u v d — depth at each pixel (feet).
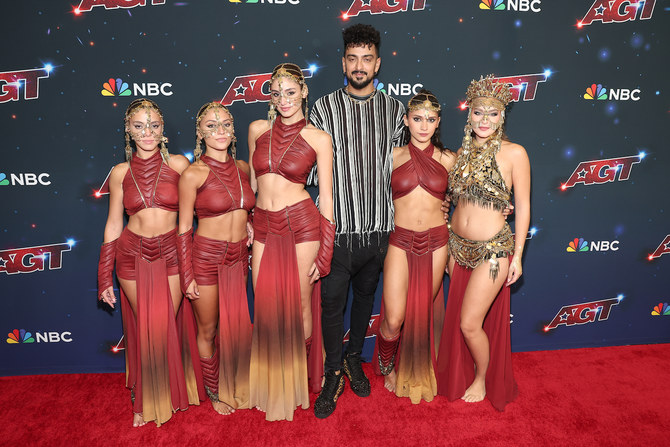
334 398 8.62
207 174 7.64
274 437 7.84
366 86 8.06
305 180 7.93
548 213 10.31
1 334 9.77
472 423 8.17
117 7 8.59
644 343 11.09
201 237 7.93
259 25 8.85
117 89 8.90
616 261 10.74
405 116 8.26
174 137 9.13
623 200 10.43
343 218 8.23
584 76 9.73
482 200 7.96
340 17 8.95
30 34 8.56
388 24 9.06
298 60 9.03
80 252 9.57
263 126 7.95
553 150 10.00
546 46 9.50
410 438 7.79
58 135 9.01
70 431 8.00
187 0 8.66
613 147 10.14
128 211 7.72
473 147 8.09
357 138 8.11
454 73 9.39
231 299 8.19
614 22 9.57
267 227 7.91
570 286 10.75
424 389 8.82
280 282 8.03
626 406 8.61
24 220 9.32
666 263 10.87
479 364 8.71
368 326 9.80
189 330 8.44
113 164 9.22
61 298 9.76
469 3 9.14
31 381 9.68
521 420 8.23
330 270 8.32
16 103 8.80
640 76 9.87
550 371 9.89
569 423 8.13
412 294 8.48
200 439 7.80
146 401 7.99
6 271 9.50
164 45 8.79
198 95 9.02
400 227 8.32
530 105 9.73
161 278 7.91
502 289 8.42
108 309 9.91
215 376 8.57
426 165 7.98
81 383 9.60
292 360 8.25
